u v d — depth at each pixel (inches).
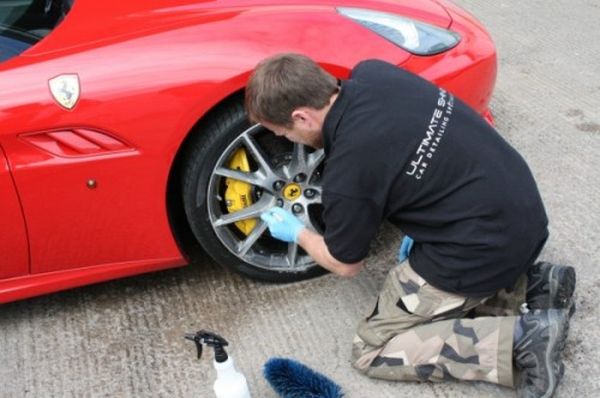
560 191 112.1
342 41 89.5
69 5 92.4
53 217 88.3
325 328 93.4
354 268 78.9
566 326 75.0
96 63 84.4
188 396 86.5
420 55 92.7
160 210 90.6
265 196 93.7
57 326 99.1
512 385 77.6
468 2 180.4
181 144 86.4
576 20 167.5
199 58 85.0
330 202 71.9
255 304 98.4
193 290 102.0
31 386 90.2
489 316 85.3
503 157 73.8
